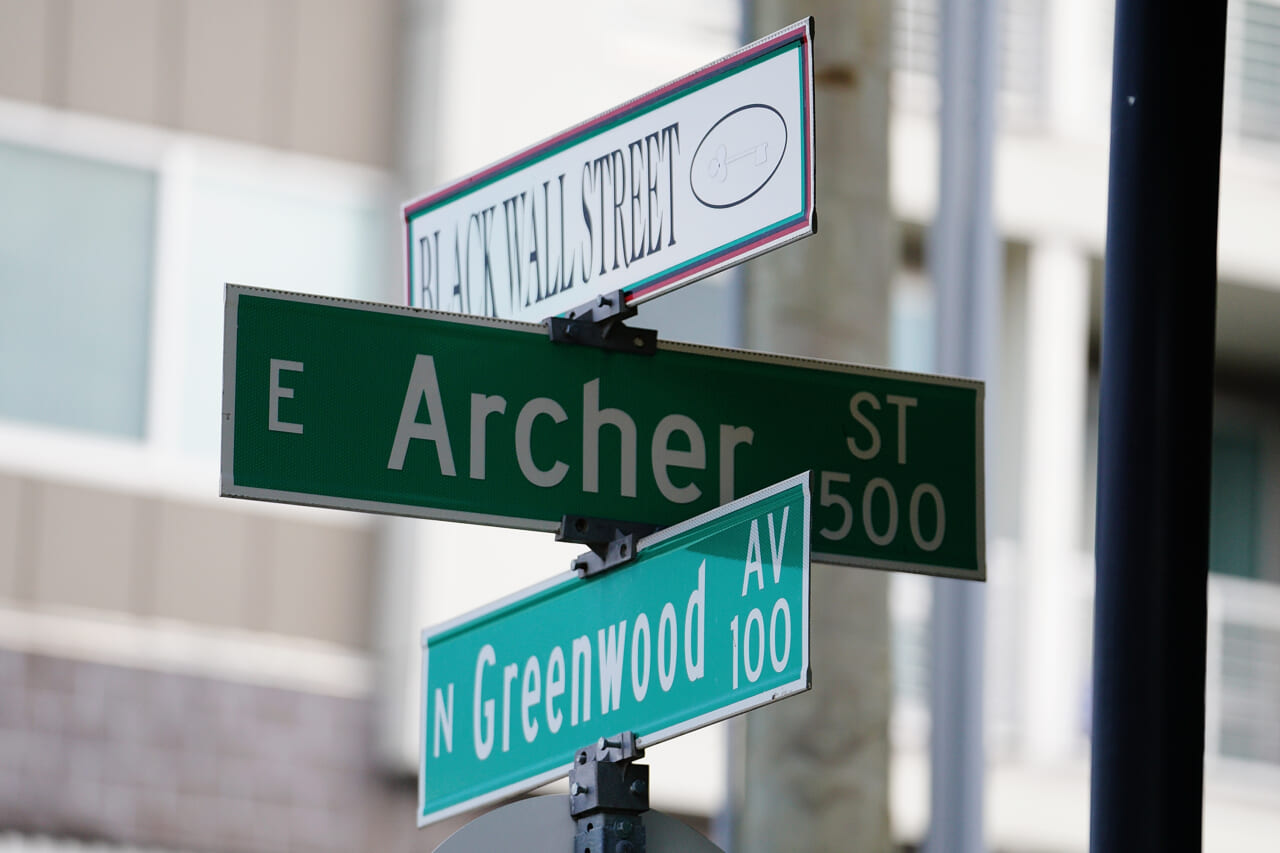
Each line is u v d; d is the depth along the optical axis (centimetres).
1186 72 1050
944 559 1163
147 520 2630
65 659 2564
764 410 1152
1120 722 999
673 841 1092
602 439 1123
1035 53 3419
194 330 2688
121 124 2695
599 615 1129
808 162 1040
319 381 1084
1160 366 1025
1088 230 3388
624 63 2881
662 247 1106
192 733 2595
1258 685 3534
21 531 2580
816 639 1698
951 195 2198
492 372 1114
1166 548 1011
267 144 2744
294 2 2769
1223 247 3484
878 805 1692
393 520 2689
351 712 2644
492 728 1184
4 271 2631
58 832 2523
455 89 2775
